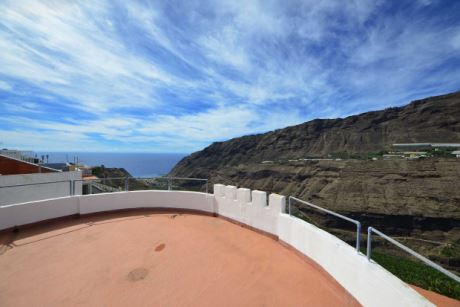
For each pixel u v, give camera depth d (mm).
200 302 2785
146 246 4242
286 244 4164
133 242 4406
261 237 4602
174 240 4484
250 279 3250
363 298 2553
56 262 3686
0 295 2891
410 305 1979
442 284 5523
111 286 3086
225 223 5375
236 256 3875
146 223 5375
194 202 6113
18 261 3709
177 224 5316
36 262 3682
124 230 4973
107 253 3986
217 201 5781
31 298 2838
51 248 4156
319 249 3393
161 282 3182
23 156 15195
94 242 4402
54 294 2918
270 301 2803
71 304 2740
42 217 5207
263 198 4699
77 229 5020
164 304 2750
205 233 4805
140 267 3559
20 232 4820
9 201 10000
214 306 2721
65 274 3359
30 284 3119
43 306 2707
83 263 3662
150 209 6352
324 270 3275
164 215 5953
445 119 100562
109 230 4969
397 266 12195
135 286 3094
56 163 18812
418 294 2041
